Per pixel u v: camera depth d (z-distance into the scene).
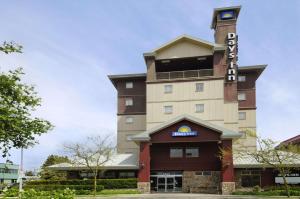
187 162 43.00
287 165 34.56
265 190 37.44
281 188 36.78
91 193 37.00
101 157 44.00
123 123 54.19
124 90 55.28
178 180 42.84
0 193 7.98
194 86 48.94
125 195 35.94
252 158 42.09
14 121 12.11
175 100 49.03
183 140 41.59
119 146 53.47
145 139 41.50
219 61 48.88
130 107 54.59
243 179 40.81
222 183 39.00
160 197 33.12
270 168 40.38
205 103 48.12
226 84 49.19
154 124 48.84
